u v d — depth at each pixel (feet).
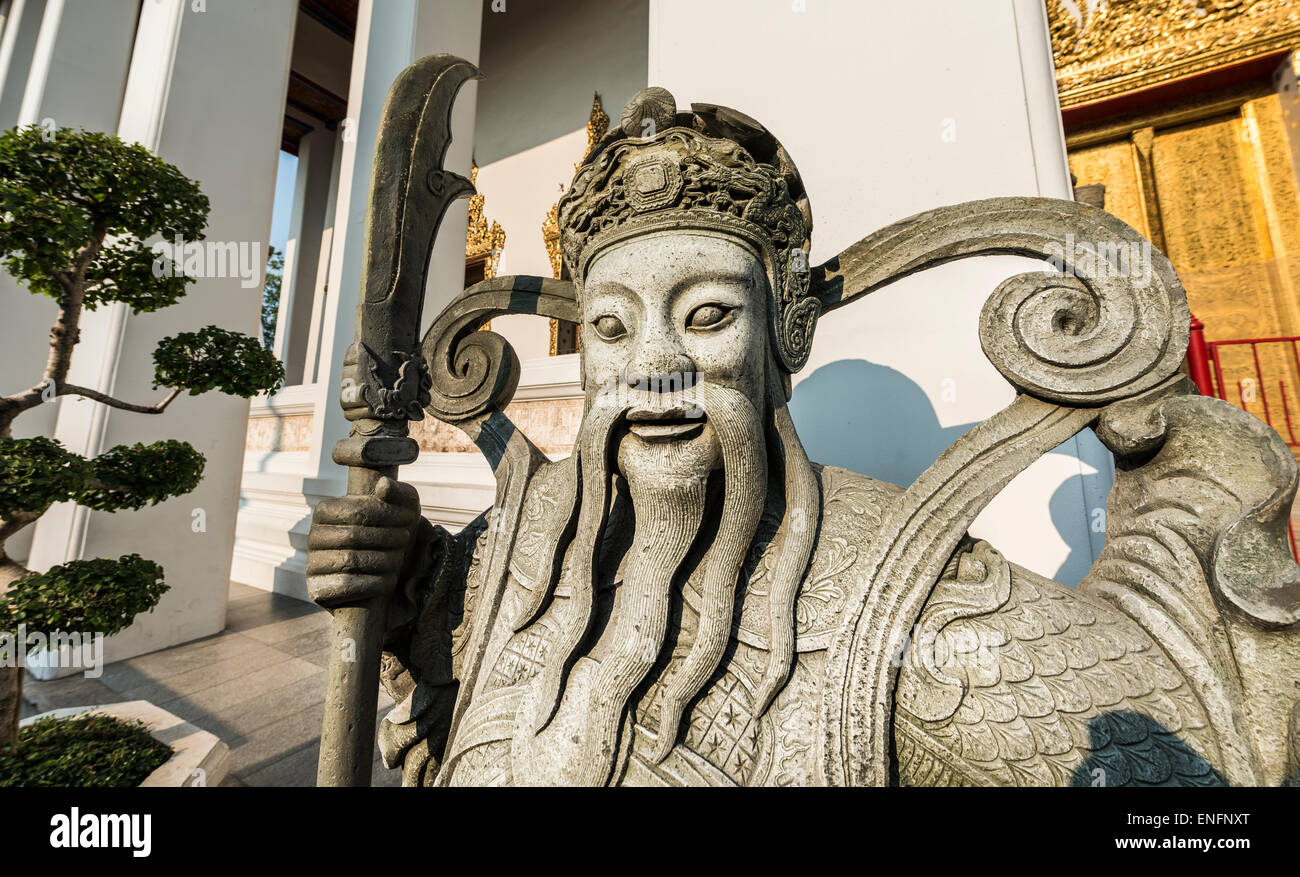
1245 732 2.72
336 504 3.62
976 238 3.80
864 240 4.08
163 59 13.07
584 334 3.72
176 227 7.84
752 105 8.04
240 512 19.95
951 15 7.12
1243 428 3.10
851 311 7.18
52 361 7.02
